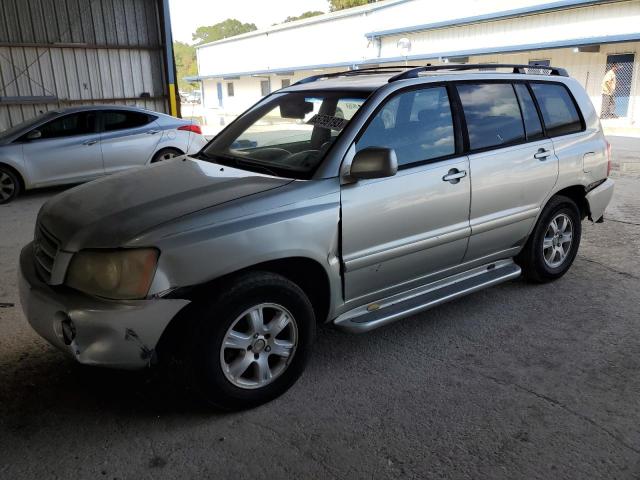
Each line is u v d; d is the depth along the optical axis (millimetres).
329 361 3607
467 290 3988
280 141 3832
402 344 3832
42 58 12305
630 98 20734
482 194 3986
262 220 2947
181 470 2615
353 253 3350
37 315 2928
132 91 13602
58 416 3020
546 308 4395
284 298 3053
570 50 22266
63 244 2893
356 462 2670
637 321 4156
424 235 3688
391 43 29109
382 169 3109
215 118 38406
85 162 8938
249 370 3111
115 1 12898
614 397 3195
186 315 2912
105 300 2715
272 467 2637
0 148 8289
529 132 4406
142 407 3107
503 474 2592
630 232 6457
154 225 2773
